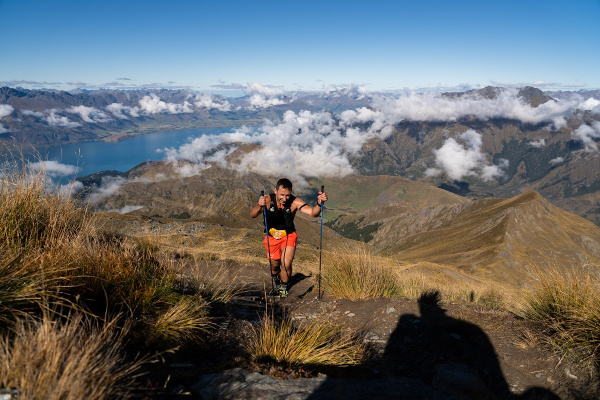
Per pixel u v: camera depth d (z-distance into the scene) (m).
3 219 4.29
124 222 23.98
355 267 6.94
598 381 3.22
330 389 2.75
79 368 2.07
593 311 3.90
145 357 3.10
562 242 131.50
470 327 4.77
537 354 3.88
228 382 2.76
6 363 2.10
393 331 4.84
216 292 5.80
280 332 3.93
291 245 6.24
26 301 2.94
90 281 3.83
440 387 3.36
